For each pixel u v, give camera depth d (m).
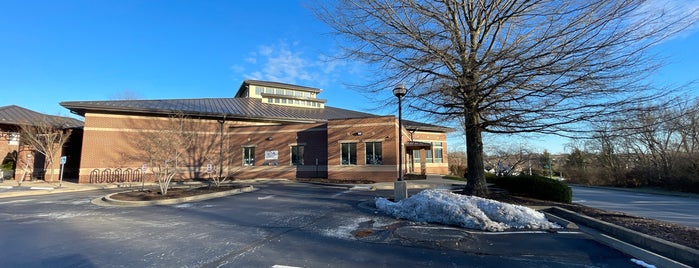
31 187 17.12
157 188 16.64
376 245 6.02
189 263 4.95
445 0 9.50
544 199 11.08
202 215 9.23
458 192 12.12
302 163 23.78
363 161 21.47
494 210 7.90
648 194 21.98
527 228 7.29
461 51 9.33
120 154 21.11
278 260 5.10
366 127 21.62
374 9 9.46
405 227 7.55
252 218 8.75
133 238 6.52
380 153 21.11
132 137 21.52
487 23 9.90
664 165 26.47
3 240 6.36
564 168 40.31
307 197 13.36
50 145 20.56
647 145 28.58
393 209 9.30
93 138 20.59
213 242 6.21
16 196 14.04
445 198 8.73
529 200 10.66
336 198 12.98
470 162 11.23
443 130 32.75
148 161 21.25
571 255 5.36
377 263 4.98
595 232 6.84
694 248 5.20
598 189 27.08
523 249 5.71
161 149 17.66
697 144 23.78
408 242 6.22
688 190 23.17
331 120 22.66
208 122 24.03
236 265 4.85
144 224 7.95
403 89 10.23
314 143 23.75
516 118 9.01
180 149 19.67
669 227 6.84
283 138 24.38
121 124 21.38
